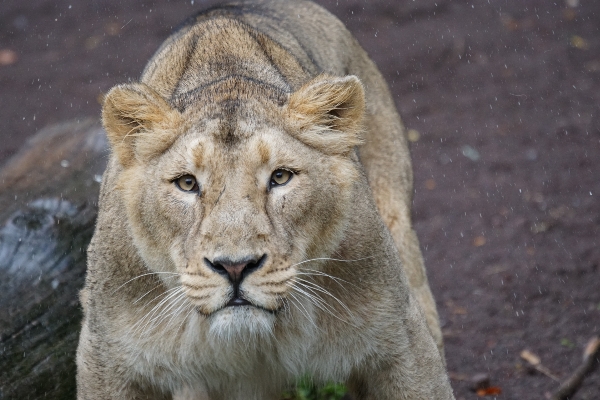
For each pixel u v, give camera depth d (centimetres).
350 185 754
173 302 754
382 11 2539
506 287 1430
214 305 690
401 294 800
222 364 800
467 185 1783
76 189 1249
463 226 1639
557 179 1770
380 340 788
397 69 2253
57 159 1331
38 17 2656
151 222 727
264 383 844
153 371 793
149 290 761
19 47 2495
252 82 757
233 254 667
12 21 2638
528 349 1267
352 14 2531
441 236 1614
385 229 812
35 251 1104
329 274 762
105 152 1333
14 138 2030
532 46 2317
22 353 995
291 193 707
